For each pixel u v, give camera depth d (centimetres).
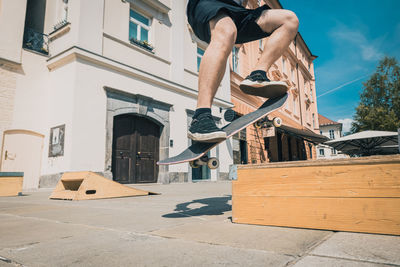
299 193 150
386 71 2119
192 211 236
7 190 486
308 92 2553
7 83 686
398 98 2006
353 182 136
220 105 1162
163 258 100
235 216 170
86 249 116
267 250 107
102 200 373
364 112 2078
